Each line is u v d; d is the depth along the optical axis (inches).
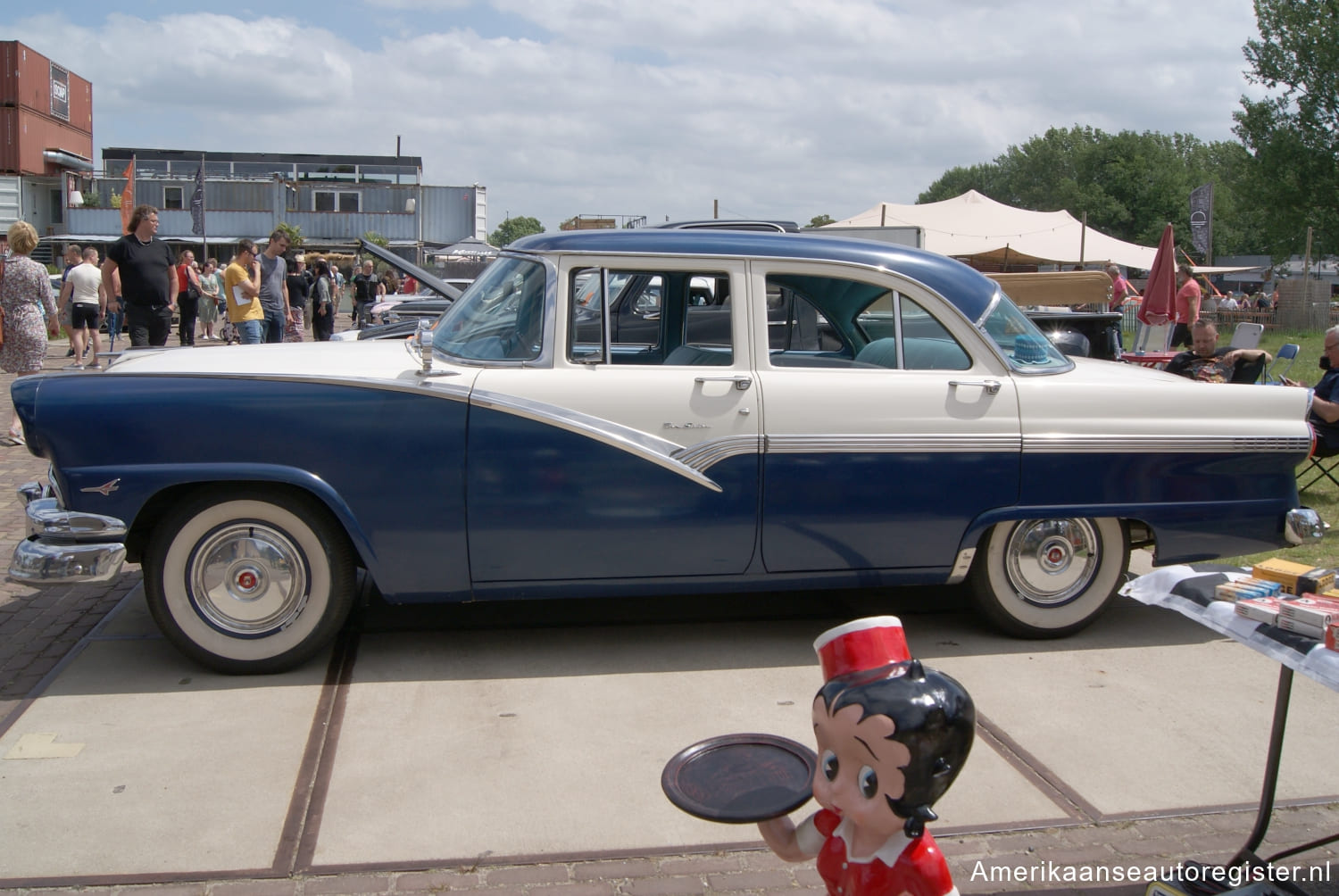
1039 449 171.9
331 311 694.5
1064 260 826.2
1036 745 142.6
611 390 163.2
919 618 192.9
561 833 120.2
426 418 158.6
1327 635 87.9
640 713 150.5
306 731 143.8
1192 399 177.9
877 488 168.4
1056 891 111.4
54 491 162.4
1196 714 152.9
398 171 1982.0
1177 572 105.9
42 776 130.7
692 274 171.9
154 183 1701.5
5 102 1632.6
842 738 71.4
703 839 119.3
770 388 165.9
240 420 155.5
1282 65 1708.9
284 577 160.4
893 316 174.7
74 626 183.9
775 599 201.6
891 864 73.9
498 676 163.0
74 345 527.2
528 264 171.6
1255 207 1827.0
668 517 164.2
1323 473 287.3
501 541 161.8
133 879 110.4
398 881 111.0
